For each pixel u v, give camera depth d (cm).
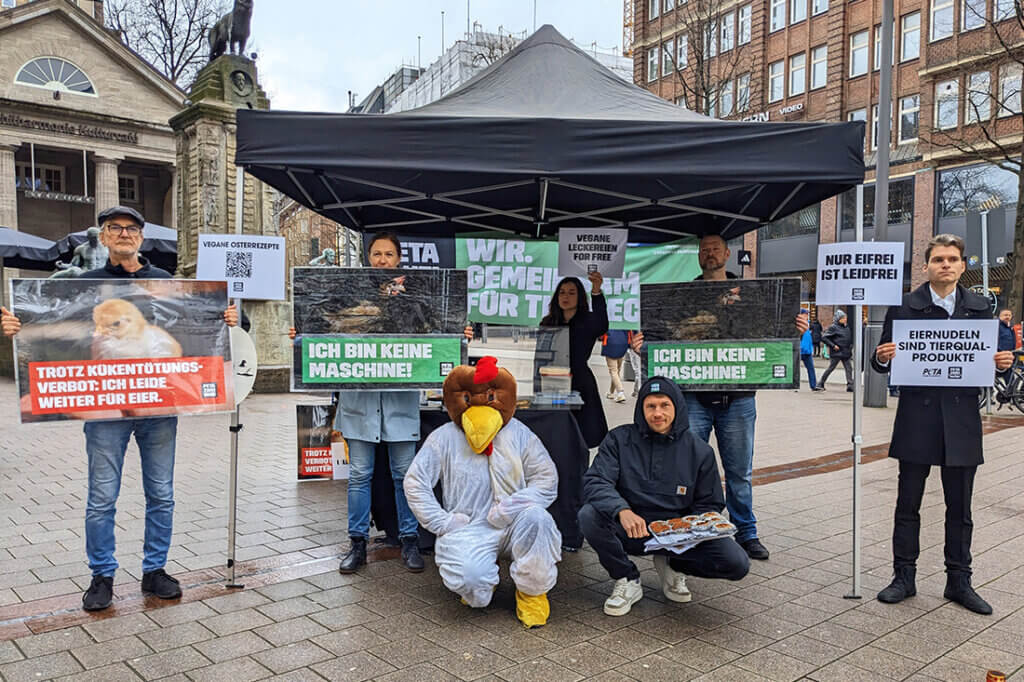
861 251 404
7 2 4050
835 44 3161
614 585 420
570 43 549
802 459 842
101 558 393
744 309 462
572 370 533
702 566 390
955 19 2673
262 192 1412
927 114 2794
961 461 395
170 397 389
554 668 333
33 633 362
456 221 690
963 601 405
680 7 3378
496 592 432
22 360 364
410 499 404
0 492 644
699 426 498
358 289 438
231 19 1382
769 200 582
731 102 3666
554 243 718
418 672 327
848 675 327
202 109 1316
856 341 418
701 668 334
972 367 390
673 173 414
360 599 413
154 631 366
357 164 409
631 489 403
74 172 3669
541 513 381
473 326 506
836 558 492
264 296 412
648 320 476
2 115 3148
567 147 414
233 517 425
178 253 1449
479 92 509
